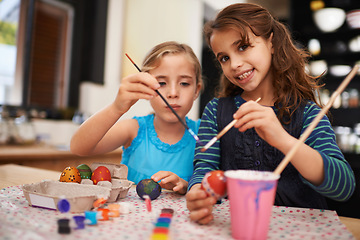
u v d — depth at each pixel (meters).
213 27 0.92
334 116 2.96
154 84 0.80
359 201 1.84
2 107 2.60
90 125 0.90
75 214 0.64
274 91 1.01
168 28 3.78
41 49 2.94
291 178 0.92
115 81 3.33
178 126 1.20
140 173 1.17
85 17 3.18
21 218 0.60
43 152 2.10
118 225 0.58
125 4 3.36
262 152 0.95
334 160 0.72
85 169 0.89
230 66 0.90
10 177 1.07
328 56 3.06
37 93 2.93
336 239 0.53
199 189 0.64
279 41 0.98
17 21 2.78
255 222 0.52
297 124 0.94
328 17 2.92
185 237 0.54
